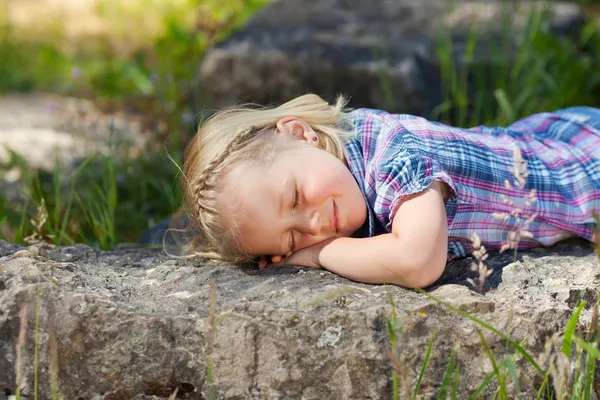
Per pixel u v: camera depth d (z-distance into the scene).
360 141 2.80
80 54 8.91
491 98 5.26
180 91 5.93
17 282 2.32
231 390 2.24
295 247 2.61
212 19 5.89
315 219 2.53
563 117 3.23
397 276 2.46
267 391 2.23
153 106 6.55
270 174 2.53
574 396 2.12
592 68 5.70
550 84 5.04
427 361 2.07
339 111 2.94
